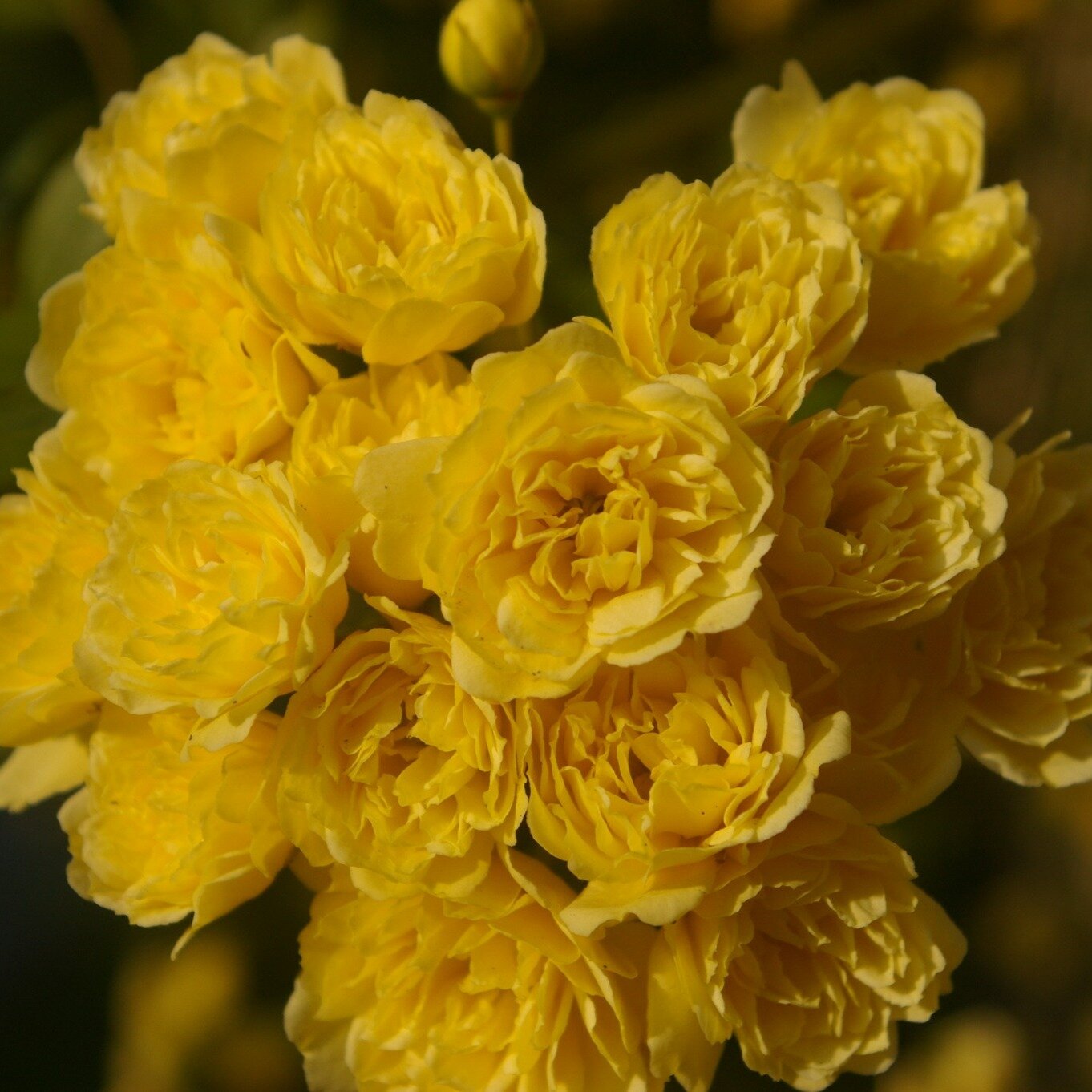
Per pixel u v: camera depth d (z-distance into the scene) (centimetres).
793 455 29
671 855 28
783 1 36
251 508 28
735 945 29
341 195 29
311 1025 29
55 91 36
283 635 28
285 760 28
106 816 29
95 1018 39
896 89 31
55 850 42
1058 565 31
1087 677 30
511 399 28
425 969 29
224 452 29
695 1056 29
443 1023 29
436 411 29
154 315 30
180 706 28
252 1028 37
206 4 35
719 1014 29
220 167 30
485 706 28
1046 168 36
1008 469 29
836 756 28
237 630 28
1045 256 36
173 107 31
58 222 33
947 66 37
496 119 31
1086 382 35
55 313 30
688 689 28
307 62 30
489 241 29
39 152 34
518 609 28
